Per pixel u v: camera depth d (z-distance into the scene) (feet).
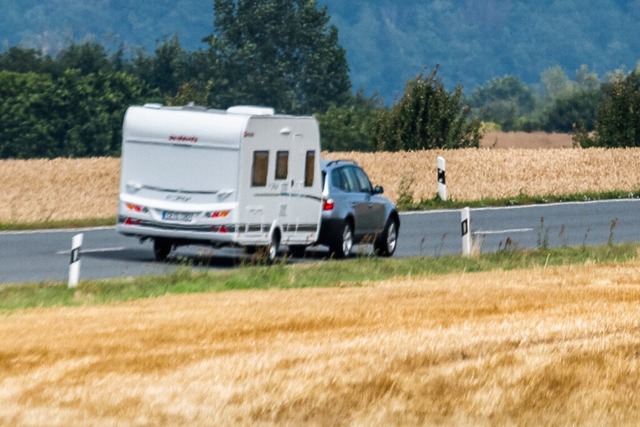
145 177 246.06
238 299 172.55
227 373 113.70
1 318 155.63
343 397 106.52
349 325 139.54
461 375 111.55
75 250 205.46
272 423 101.91
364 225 268.62
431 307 154.10
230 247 246.47
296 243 254.27
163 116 245.24
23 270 235.81
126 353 124.67
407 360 117.08
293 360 117.91
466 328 132.77
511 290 175.42
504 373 111.65
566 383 109.19
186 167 243.60
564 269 214.07
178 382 111.55
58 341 132.67
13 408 105.50
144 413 103.86
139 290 199.52
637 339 124.57
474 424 101.04
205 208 241.96
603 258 254.68
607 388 107.96
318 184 257.75
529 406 104.22
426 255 271.69
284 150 249.55
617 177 524.93
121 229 246.88
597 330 130.21
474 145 617.21
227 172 241.96
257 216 244.63
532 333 128.88
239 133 241.35
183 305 165.48
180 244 248.73
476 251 260.21
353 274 223.92
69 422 101.86
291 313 150.61
